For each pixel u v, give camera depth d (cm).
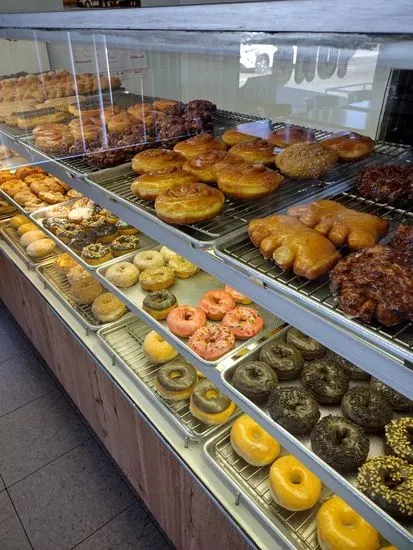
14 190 279
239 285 107
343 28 81
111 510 193
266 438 137
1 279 288
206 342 147
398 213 124
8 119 243
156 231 131
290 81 173
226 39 123
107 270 193
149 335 182
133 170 166
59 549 178
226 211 133
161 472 162
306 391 129
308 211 117
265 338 153
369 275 87
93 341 194
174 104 215
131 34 151
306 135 167
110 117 209
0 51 243
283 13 89
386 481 106
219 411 150
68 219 244
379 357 79
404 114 161
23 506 195
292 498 122
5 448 222
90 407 215
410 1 71
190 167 150
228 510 129
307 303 90
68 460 215
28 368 272
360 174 137
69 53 226
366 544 111
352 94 164
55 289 227
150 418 159
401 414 128
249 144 163
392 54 101
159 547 180
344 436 117
